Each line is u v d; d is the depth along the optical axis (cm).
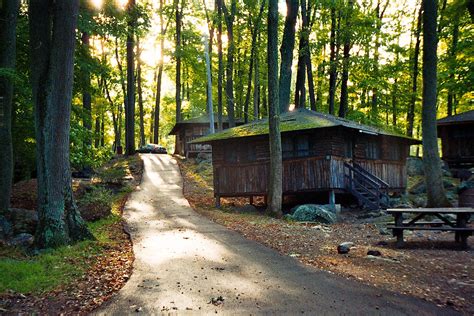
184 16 3934
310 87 2775
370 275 744
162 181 2614
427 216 1476
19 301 643
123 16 1509
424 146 1532
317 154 1784
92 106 2575
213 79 3906
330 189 1741
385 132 2105
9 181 1221
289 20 2272
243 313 566
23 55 1455
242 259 888
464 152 2512
